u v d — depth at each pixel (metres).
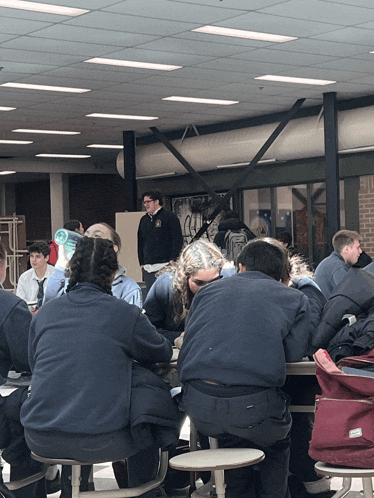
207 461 3.10
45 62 8.96
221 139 13.21
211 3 6.79
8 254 13.62
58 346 3.20
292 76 10.12
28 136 15.09
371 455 2.98
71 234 4.38
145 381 3.26
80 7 6.79
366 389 3.03
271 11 7.09
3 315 3.57
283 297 3.31
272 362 3.17
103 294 3.31
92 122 13.53
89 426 3.08
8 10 6.84
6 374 3.74
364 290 3.56
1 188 24.50
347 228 12.01
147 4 6.77
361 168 11.70
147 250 10.44
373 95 11.49
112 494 3.25
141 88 10.64
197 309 3.37
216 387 3.18
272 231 13.35
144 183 15.43
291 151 12.24
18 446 3.65
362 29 7.81
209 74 9.84
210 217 13.41
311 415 3.96
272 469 3.47
